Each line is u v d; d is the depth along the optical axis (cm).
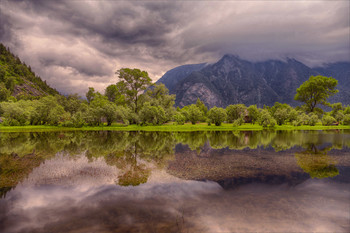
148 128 6100
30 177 1473
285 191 1212
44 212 944
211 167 1777
